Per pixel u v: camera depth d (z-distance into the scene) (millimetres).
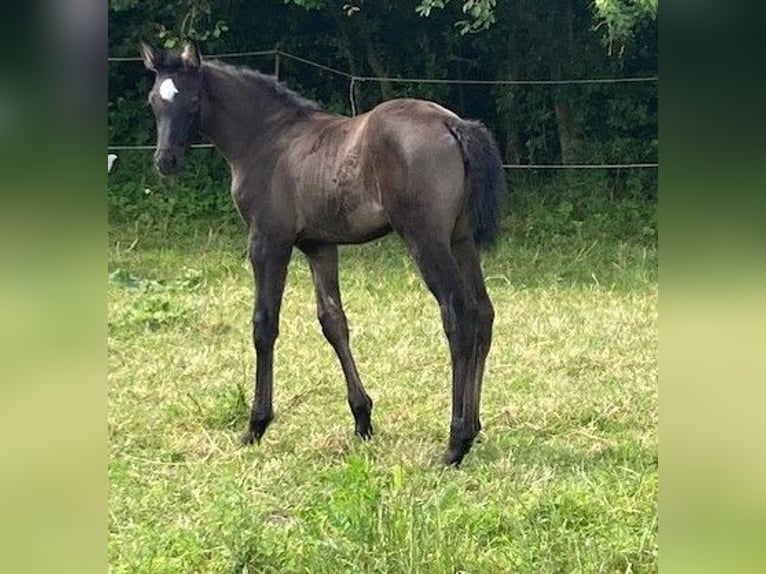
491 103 14742
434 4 11266
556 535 3795
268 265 5609
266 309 5555
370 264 10859
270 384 5516
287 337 7668
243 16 14195
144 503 4391
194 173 13531
